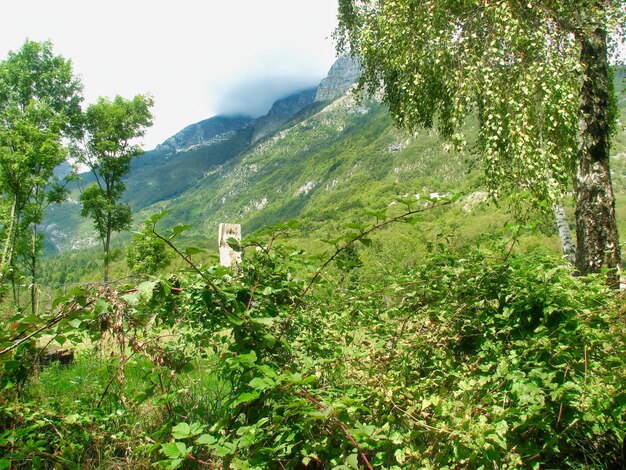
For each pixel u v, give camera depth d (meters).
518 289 2.41
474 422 1.67
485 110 6.72
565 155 6.68
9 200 18.78
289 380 1.55
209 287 2.03
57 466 1.97
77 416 2.19
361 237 1.89
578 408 1.82
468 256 2.71
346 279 3.03
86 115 24.31
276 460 1.69
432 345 2.45
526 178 6.54
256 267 2.31
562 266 2.52
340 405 1.52
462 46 7.28
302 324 2.50
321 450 1.71
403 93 9.87
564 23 6.66
